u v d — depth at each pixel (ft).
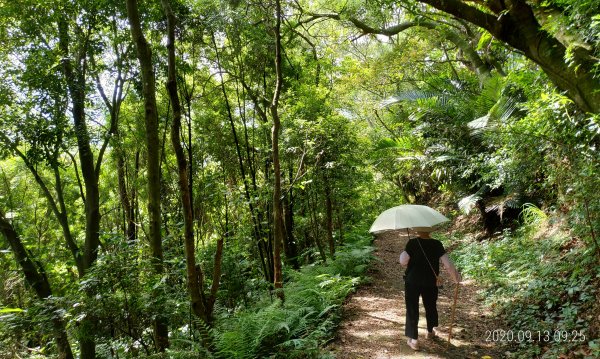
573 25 15.15
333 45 55.16
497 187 33.40
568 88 16.62
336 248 39.60
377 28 39.60
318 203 39.68
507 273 24.07
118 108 34.83
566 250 21.45
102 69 31.96
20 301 40.14
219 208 34.19
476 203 37.65
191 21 26.66
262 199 29.48
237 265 26.48
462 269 29.68
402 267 34.37
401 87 58.70
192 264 17.01
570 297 17.25
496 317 19.26
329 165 31.35
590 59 15.47
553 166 21.26
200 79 36.45
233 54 29.58
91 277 17.62
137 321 17.89
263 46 30.19
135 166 42.16
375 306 23.59
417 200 72.79
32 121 28.60
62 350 24.81
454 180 40.22
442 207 55.42
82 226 50.55
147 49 19.36
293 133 30.83
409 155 42.98
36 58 28.40
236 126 41.34
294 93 38.34
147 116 19.36
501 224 36.32
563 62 16.42
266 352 18.13
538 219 28.58
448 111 40.24
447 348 16.48
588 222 17.94
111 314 17.12
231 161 40.04
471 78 48.47
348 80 52.06
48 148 29.43
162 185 39.63
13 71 28.35
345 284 24.94
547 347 14.99
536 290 19.02
